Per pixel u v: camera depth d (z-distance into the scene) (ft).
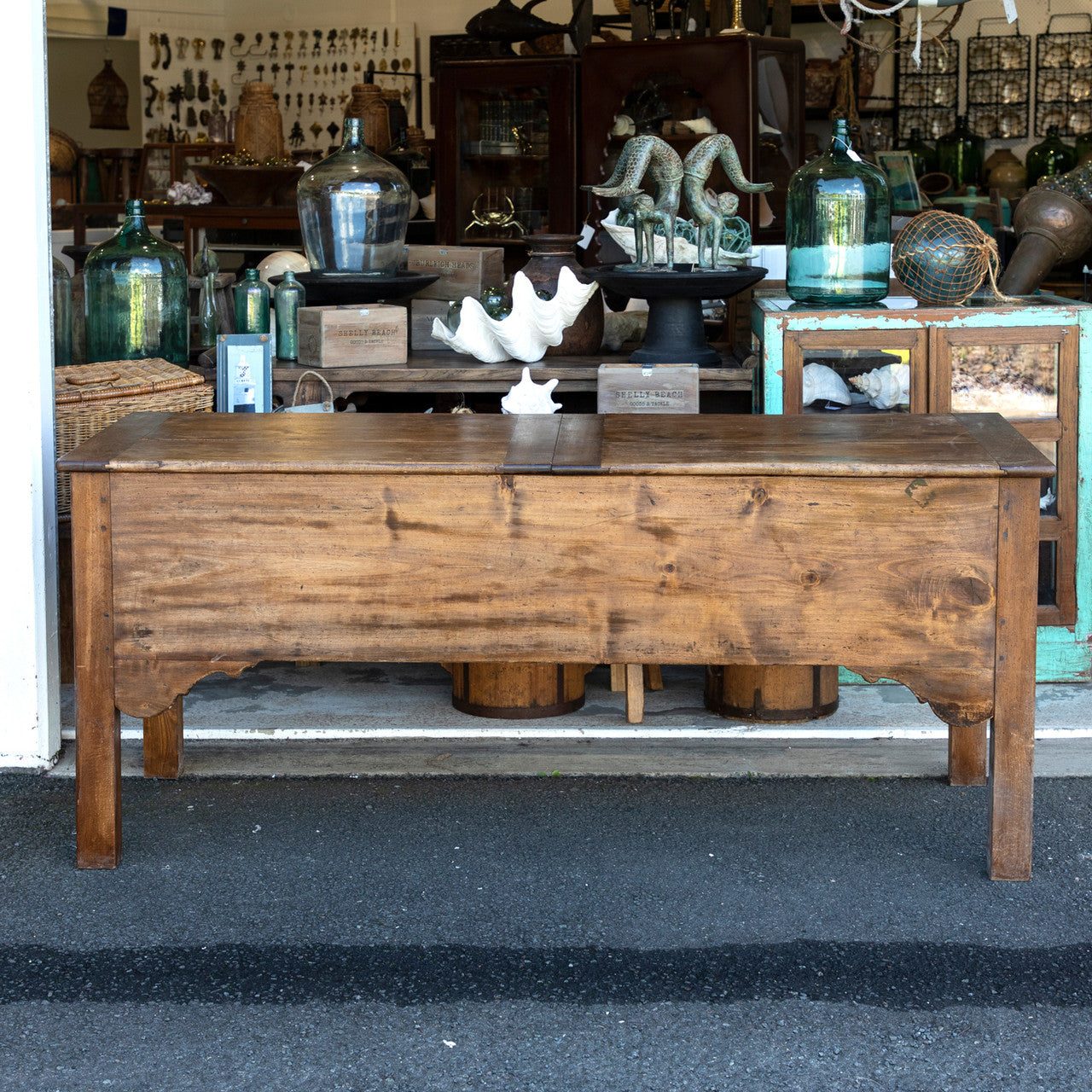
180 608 8.97
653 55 19.89
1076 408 12.17
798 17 26.27
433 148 27.12
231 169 22.38
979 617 8.68
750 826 9.91
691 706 12.21
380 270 14.24
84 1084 6.93
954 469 8.48
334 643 8.96
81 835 9.25
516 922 8.52
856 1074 6.97
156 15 31.55
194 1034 7.37
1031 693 8.76
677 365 12.71
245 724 11.75
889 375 12.23
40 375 10.66
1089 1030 7.33
